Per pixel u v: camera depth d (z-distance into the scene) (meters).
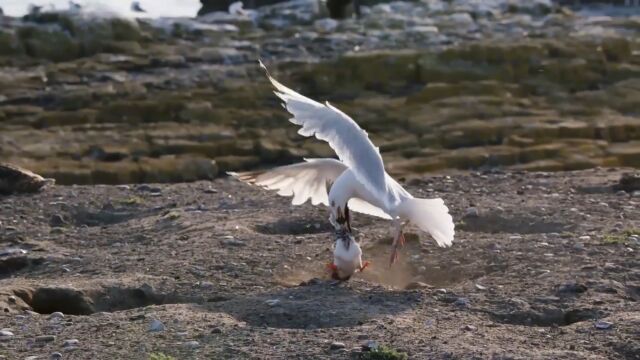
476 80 30.02
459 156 23.44
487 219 13.40
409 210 9.41
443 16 36.06
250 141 25.02
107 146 24.19
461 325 9.09
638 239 11.73
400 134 25.98
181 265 11.34
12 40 31.25
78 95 27.64
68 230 13.88
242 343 8.62
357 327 9.02
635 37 33.44
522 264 11.02
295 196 10.77
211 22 34.66
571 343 8.61
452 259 11.52
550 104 28.59
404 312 9.48
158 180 22.75
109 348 8.62
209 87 28.86
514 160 23.45
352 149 8.99
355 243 10.51
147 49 32.16
